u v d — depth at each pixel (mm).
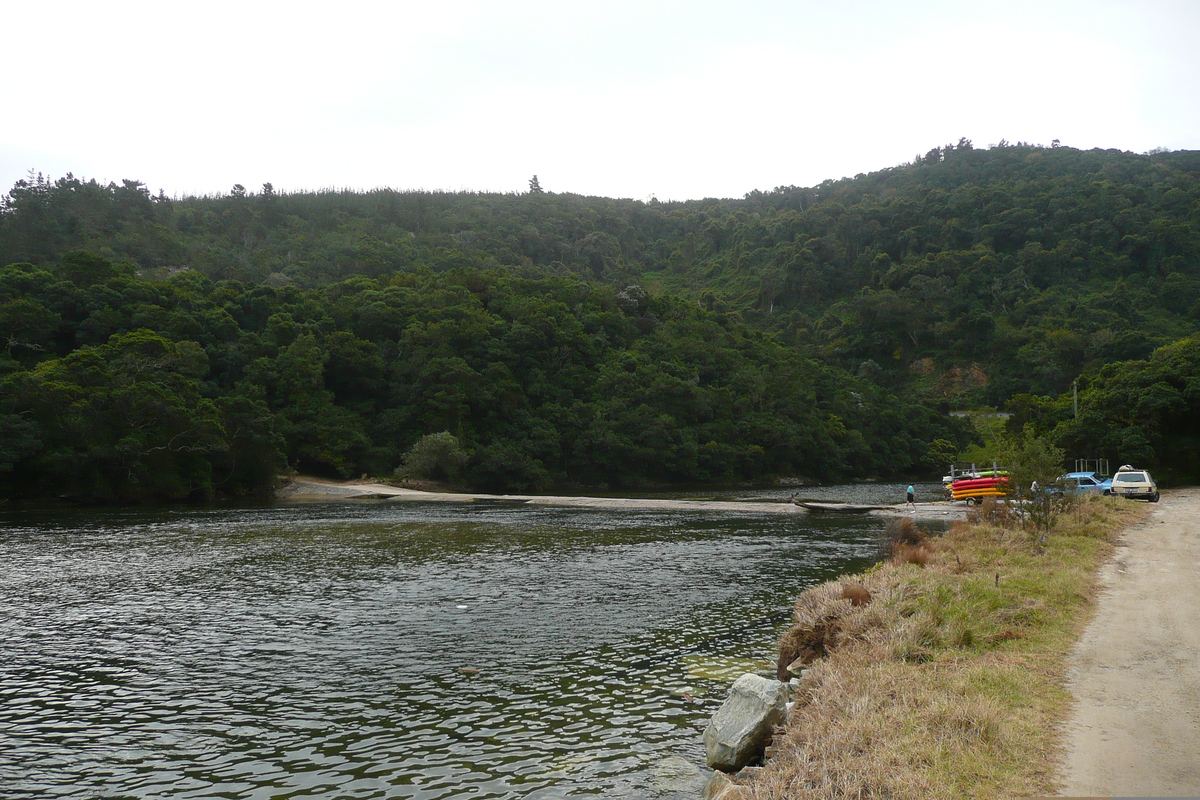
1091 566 20156
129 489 68000
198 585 25672
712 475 114000
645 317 146125
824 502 65188
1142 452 62156
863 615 13984
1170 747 8141
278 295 115500
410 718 12695
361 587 24953
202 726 12508
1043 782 7281
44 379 66500
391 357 111250
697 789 9719
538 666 15641
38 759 11258
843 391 144250
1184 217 199000
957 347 181375
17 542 38469
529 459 99312
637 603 22016
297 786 10180
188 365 88312
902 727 8695
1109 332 159125
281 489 82438
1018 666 11195
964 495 53250
